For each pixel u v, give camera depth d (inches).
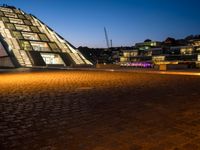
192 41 2962.6
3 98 384.2
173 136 179.0
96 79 708.0
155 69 1261.1
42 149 159.3
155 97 356.8
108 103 317.7
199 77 725.3
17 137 186.4
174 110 267.7
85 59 3080.7
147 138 175.8
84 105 308.2
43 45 3051.2
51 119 241.0
